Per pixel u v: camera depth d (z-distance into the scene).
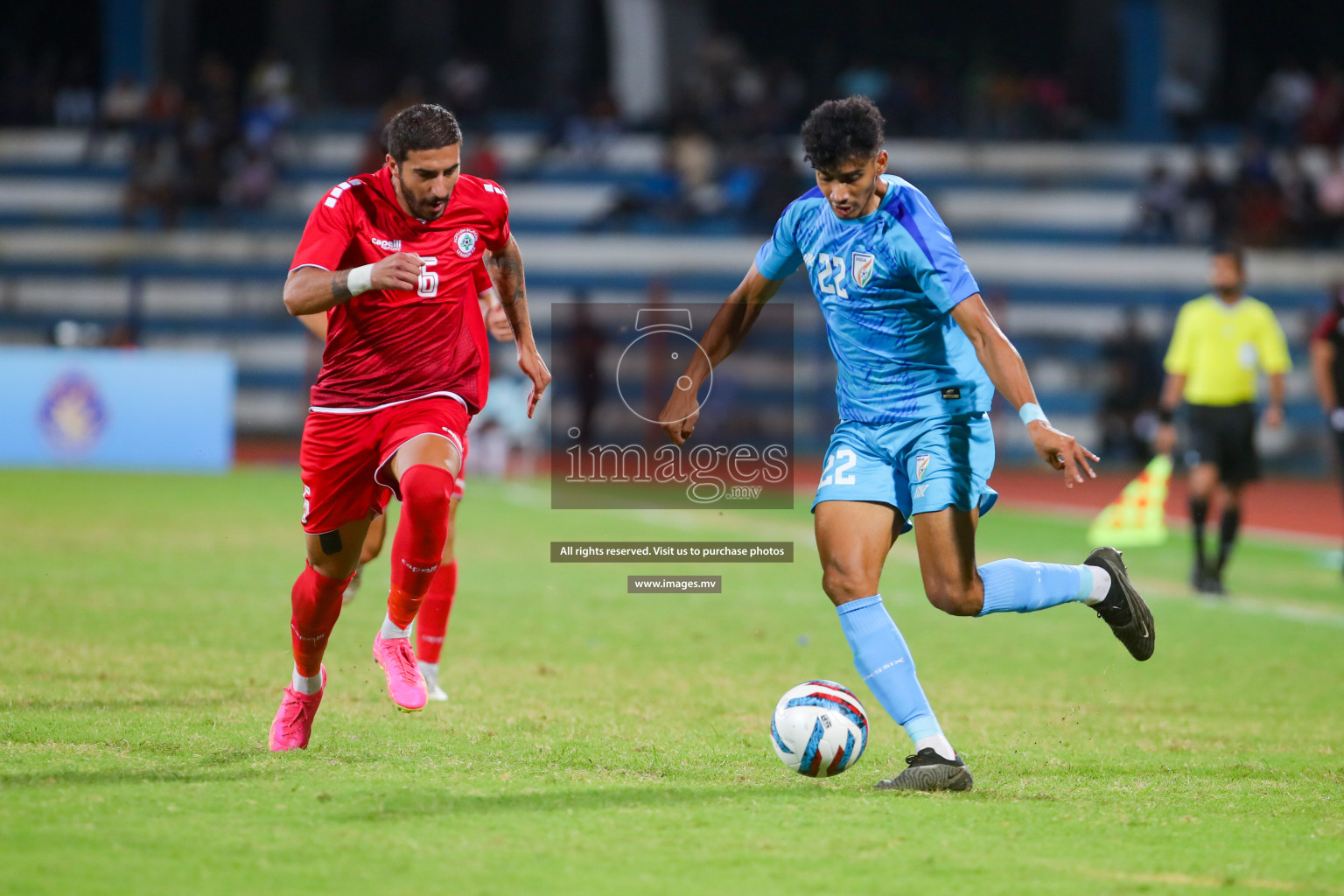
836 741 15.32
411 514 15.51
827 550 15.99
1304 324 84.75
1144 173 103.31
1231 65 114.19
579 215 99.88
